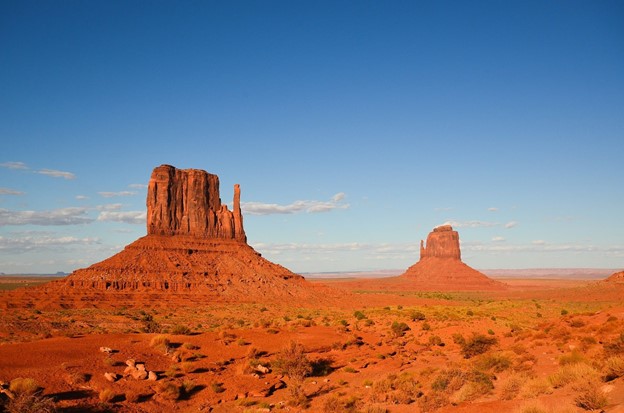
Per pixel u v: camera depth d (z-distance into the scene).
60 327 67.19
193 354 35.16
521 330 51.50
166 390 26.70
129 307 103.06
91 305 102.06
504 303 110.12
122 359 31.42
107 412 23.39
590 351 31.45
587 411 16.30
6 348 32.47
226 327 60.84
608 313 46.00
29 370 27.09
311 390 30.20
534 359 32.34
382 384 28.50
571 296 126.88
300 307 114.31
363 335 52.97
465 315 74.06
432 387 25.58
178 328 44.66
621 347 27.36
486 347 41.16
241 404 26.58
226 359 35.34
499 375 29.12
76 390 25.33
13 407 20.80
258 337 44.72
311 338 46.91
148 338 39.22
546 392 20.95
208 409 25.70
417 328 59.25
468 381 25.52
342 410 23.41
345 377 34.00
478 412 19.08
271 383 30.73
